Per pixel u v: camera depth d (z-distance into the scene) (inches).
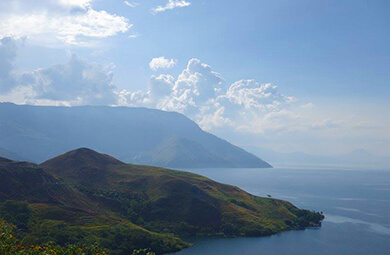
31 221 7844.5
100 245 7175.2
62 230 7465.6
